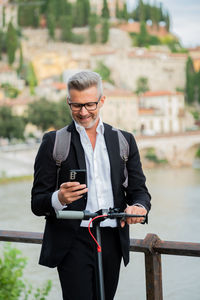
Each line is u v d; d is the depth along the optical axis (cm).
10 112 9444
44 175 323
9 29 16812
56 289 429
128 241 330
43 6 19538
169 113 14800
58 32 18988
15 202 4978
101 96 323
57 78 16488
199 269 348
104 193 325
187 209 3969
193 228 2103
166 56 18362
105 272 331
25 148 7906
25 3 19475
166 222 2402
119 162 327
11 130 9394
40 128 9800
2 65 17238
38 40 18775
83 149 324
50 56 17175
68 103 321
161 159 10269
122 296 371
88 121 320
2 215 3378
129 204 338
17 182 7194
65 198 297
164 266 350
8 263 429
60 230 321
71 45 18425
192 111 17100
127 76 17500
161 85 18125
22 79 16400
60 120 9600
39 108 9669
